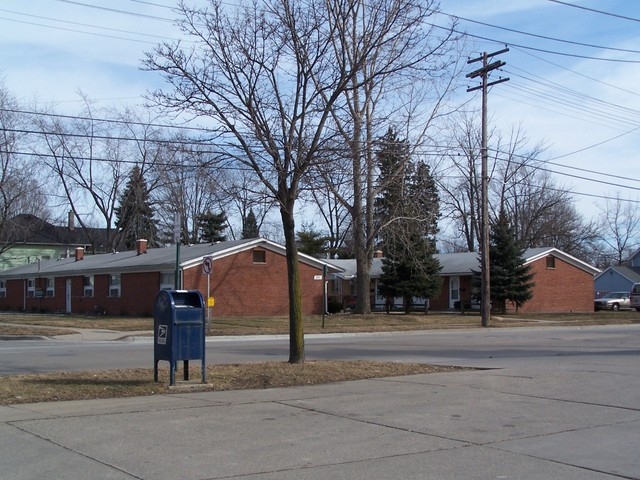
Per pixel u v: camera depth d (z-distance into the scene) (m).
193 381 12.27
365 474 6.54
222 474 6.52
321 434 8.23
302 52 13.65
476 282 47.84
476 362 16.95
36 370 15.24
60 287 47.94
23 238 56.84
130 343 24.72
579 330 33.28
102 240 71.44
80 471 6.59
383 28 14.23
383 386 12.09
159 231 60.78
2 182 38.03
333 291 57.91
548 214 66.06
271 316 38.53
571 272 51.28
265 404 10.20
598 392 11.43
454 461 7.02
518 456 7.23
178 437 8.02
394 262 43.03
